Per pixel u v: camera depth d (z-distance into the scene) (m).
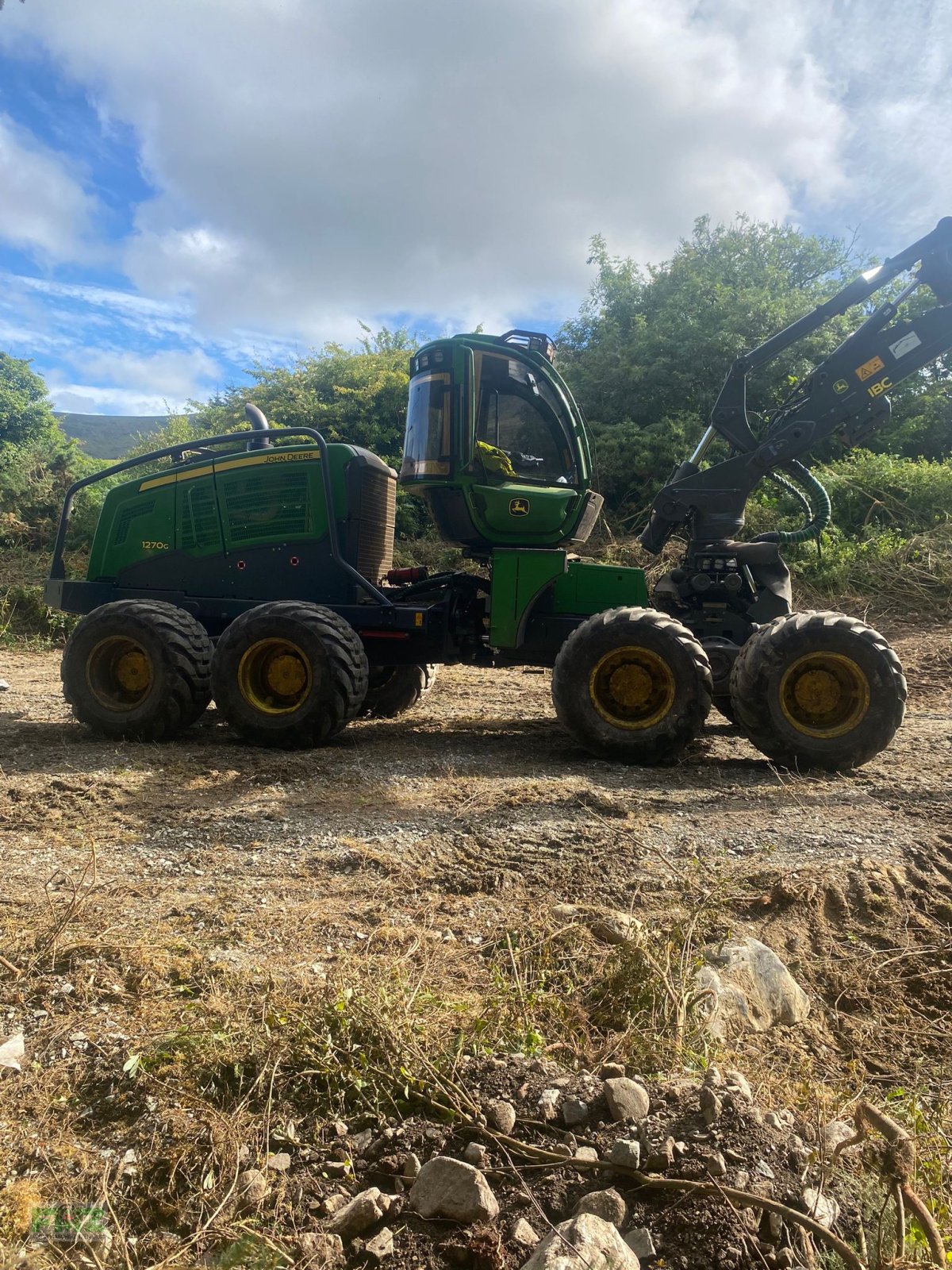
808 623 5.35
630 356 15.93
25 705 7.85
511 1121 2.16
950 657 9.06
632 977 2.84
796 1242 1.87
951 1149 2.28
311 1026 2.50
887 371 6.07
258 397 18.75
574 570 6.29
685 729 5.46
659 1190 1.97
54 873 3.69
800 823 4.29
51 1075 2.39
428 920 3.30
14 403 23.25
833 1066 2.74
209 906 3.37
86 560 14.29
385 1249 1.87
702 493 6.37
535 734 6.69
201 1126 2.19
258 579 6.74
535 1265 1.75
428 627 6.32
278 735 5.94
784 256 17.81
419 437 6.47
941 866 3.86
